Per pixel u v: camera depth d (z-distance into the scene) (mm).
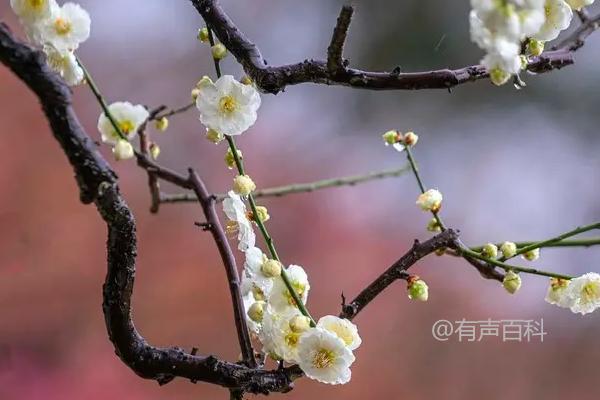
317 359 1137
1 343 2068
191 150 2463
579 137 3100
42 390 2059
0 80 2150
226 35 1189
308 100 2869
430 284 2414
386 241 2551
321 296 2379
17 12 1154
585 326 2412
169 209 2311
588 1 1173
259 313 1178
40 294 2121
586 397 2314
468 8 3322
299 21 3186
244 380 1150
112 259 1137
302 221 2488
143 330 2188
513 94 3145
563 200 2949
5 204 2117
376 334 2291
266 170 2562
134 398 2094
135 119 1278
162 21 2625
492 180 2973
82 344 2131
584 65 3133
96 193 1113
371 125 2955
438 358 2301
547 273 1191
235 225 1202
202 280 2271
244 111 1180
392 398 2223
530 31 1097
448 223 2803
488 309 2393
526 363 2336
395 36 3375
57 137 1106
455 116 3098
